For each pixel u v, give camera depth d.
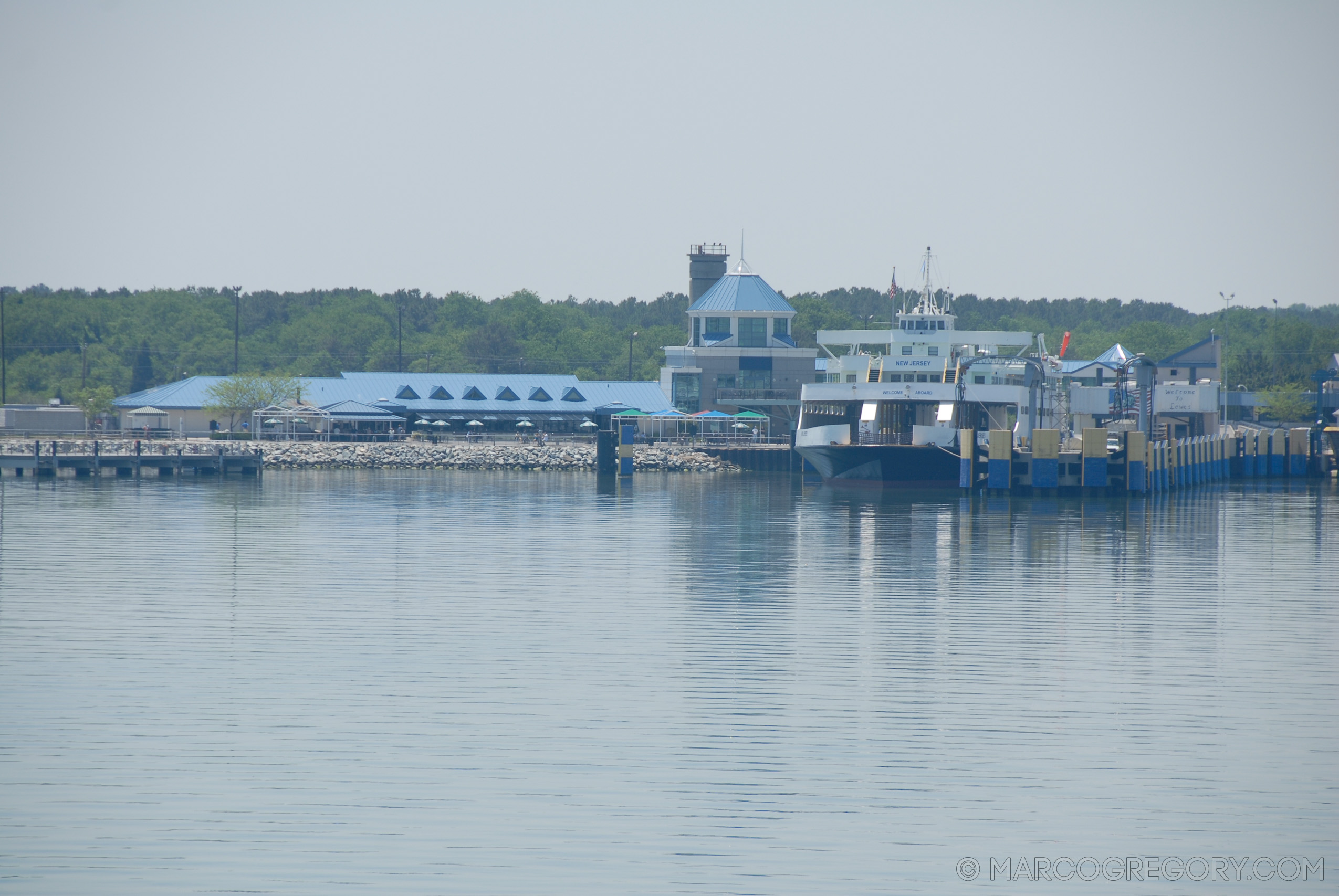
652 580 125.88
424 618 103.62
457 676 83.50
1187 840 58.50
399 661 87.44
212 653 89.31
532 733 71.50
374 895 52.47
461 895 52.56
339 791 62.75
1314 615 106.88
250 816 59.78
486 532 173.12
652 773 65.56
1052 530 176.88
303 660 87.62
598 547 154.50
